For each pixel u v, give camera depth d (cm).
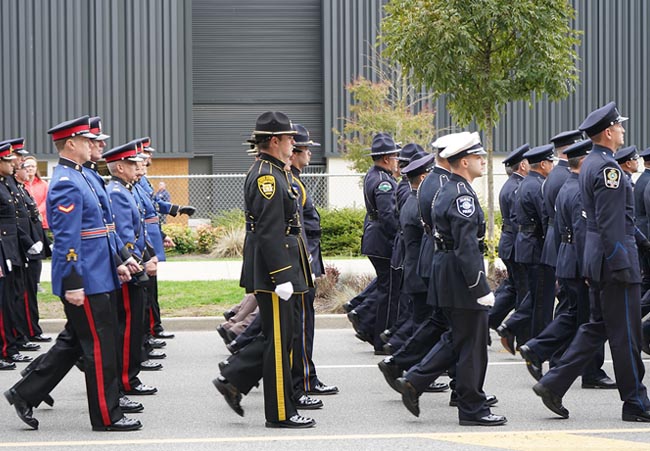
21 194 1566
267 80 5047
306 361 1219
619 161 1504
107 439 982
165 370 1409
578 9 4597
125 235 1203
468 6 2012
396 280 1468
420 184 1191
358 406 1155
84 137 1037
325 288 1986
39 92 4488
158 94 4597
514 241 1514
